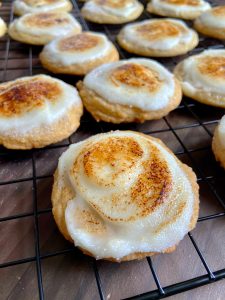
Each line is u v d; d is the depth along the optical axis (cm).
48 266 10
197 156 14
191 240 11
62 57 18
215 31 22
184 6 25
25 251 11
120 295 10
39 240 11
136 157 11
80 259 11
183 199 11
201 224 12
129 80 15
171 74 17
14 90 15
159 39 20
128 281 10
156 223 10
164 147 13
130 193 10
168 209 10
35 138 14
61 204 11
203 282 9
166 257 11
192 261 11
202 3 26
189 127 16
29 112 14
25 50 21
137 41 20
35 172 13
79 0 28
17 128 13
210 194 12
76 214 10
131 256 10
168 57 21
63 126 14
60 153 14
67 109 14
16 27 21
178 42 20
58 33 21
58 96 15
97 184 10
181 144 14
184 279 10
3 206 12
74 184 11
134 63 17
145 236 10
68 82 19
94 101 15
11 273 10
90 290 10
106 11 24
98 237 10
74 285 10
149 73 16
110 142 12
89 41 19
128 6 25
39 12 23
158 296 9
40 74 18
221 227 11
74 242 10
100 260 10
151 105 15
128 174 11
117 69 16
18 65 20
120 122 15
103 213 10
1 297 10
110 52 19
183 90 17
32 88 15
